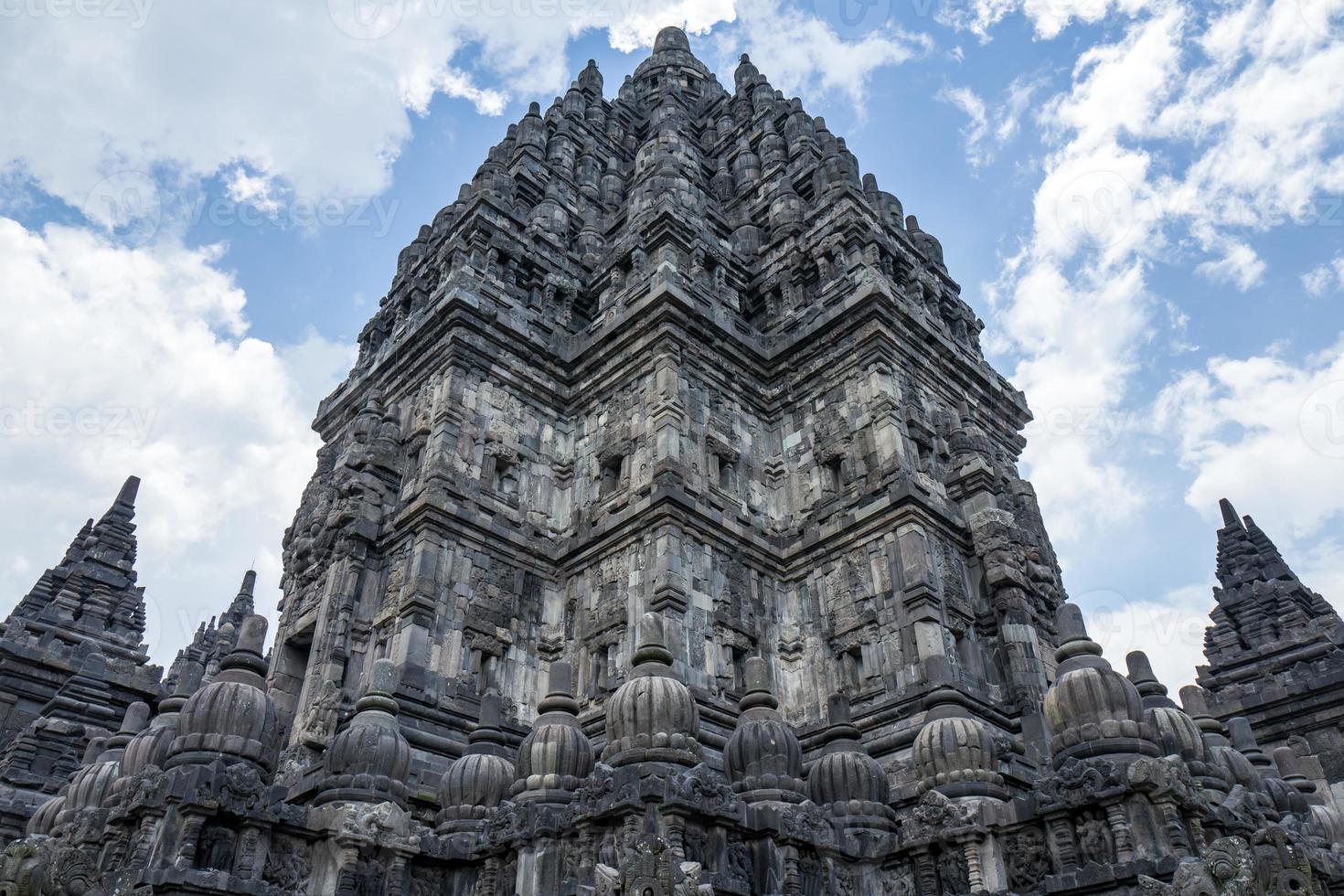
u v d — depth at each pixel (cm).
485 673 2584
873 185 4009
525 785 1598
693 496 2764
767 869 1428
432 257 3719
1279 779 1866
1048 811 1355
